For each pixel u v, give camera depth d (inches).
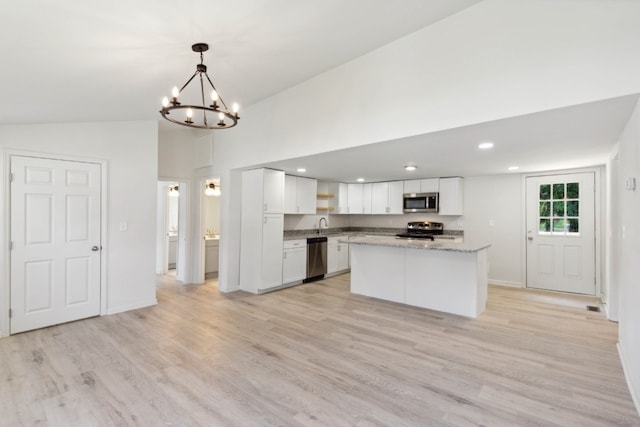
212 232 287.7
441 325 146.1
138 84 119.6
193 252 232.8
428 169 203.9
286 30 100.3
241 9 84.6
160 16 81.3
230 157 204.7
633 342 91.9
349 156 158.4
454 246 160.6
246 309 169.9
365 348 121.2
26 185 136.0
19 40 77.9
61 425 77.9
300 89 157.9
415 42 114.7
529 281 216.8
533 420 79.7
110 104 134.5
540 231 212.8
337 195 281.0
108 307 160.2
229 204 207.3
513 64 94.3
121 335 133.1
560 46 87.0
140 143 171.3
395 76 120.4
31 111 122.3
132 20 80.2
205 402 86.8
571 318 155.7
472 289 156.7
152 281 176.7
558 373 102.8
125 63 101.5
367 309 170.2
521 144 131.3
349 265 277.9
